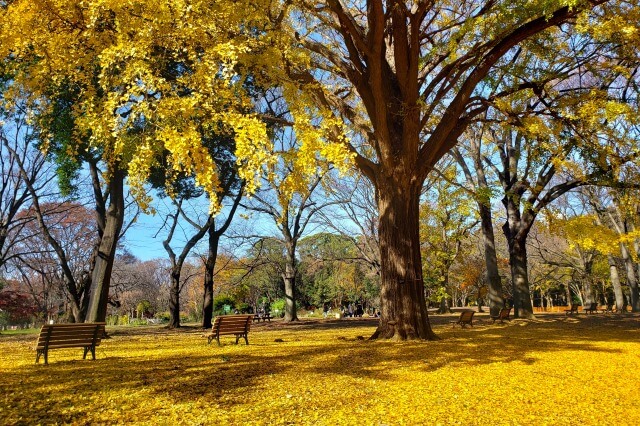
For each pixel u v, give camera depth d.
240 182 20.45
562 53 12.42
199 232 22.83
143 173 6.30
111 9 6.25
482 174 20.28
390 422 4.37
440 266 31.42
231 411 4.62
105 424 4.18
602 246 13.80
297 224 27.09
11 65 6.80
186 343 11.70
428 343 9.88
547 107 11.66
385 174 11.10
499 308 19.80
